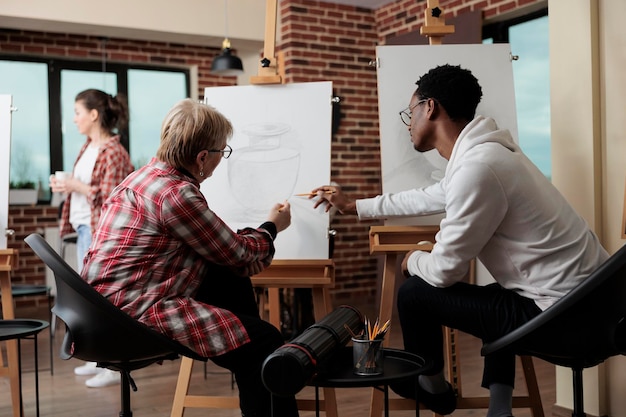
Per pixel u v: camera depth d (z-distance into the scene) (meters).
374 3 6.42
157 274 1.95
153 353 1.92
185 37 6.10
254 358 1.96
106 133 3.62
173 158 2.04
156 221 1.94
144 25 5.76
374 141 6.57
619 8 2.66
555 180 2.91
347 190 6.42
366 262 6.58
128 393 2.07
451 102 2.10
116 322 1.83
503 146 1.98
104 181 3.50
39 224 6.48
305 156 2.71
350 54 6.42
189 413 3.09
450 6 5.69
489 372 2.00
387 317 2.52
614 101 2.69
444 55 2.76
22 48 6.39
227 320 1.94
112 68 6.88
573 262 1.90
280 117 2.76
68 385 3.59
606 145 2.73
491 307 1.95
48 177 6.66
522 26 5.27
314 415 2.99
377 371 1.74
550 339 1.81
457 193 1.89
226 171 2.75
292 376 1.62
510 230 1.93
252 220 2.69
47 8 5.40
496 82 2.75
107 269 1.94
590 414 2.80
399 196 2.53
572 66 2.81
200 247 1.96
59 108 6.68
